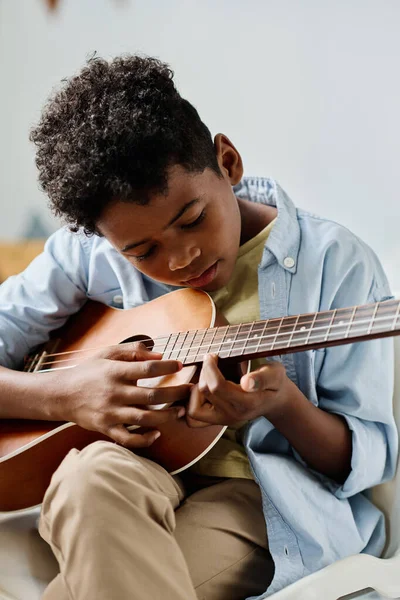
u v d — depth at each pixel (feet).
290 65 7.30
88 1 7.86
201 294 3.76
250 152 7.53
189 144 3.37
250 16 7.38
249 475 3.69
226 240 3.51
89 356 3.92
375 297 3.75
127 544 2.73
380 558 3.51
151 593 2.73
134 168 3.20
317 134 7.29
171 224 3.31
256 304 3.87
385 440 3.67
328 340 2.91
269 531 3.48
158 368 3.22
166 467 3.43
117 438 3.22
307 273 3.73
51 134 3.57
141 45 7.80
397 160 7.06
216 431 3.41
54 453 3.51
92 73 3.56
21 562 3.42
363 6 6.98
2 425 3.68
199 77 7.60
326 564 3.39
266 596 3.33
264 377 3.00
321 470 3.59
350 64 7.13
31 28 8.05
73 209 3.44
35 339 4.33
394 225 7.00
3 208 8.19
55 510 2.81
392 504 3.70
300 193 7.36
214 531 3.45
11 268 7.82
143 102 3.38
